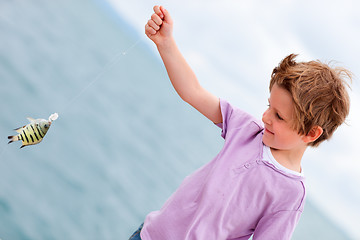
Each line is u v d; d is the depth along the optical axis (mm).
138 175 5172
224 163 1717
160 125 7543
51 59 6848
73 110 5941
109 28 11133
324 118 1540
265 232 1643
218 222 1679
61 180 4141
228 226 1693
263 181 1647
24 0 8023
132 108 7551
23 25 7238
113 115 6695
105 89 7609
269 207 1657
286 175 1642
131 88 8484
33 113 4934
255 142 1730
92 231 3662
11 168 3902
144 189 4891
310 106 1503
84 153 4957
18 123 4484
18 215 3357
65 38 8164
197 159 6879
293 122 1537
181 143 7266
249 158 1690
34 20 7727
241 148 1739
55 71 6570
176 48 1770
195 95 1839
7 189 3590
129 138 6188
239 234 1730
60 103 5746
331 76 1555
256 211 1670
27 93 5270
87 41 8961
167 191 5109
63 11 9539
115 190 4516
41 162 4238
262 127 1804
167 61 1784
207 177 1727
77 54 7797
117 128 6289
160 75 10344
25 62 6102
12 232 3137
